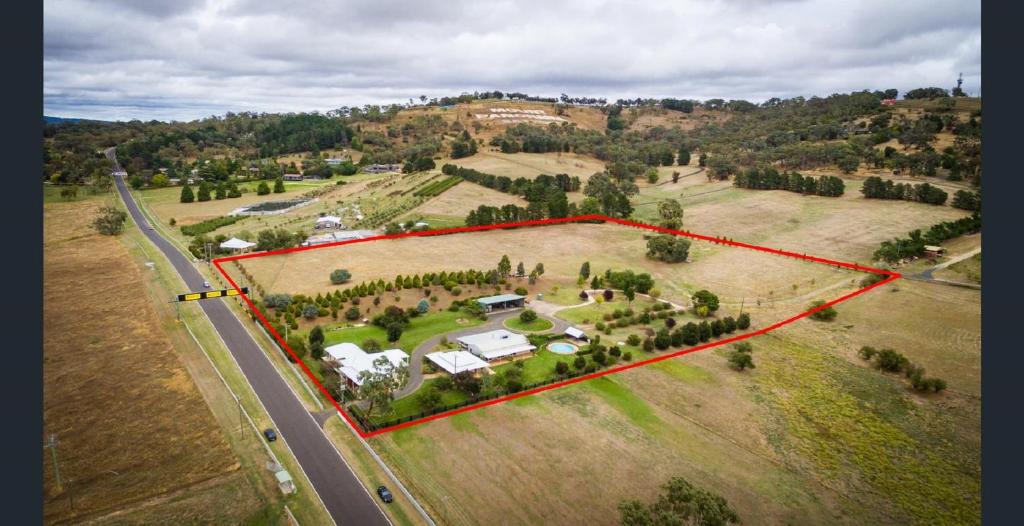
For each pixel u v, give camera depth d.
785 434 70.00
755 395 79.19
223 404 72.38
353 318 103.69
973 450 66.56
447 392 78.56
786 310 111.56
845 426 71.81
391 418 70.69
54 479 56.84
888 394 79.50
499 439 66.62
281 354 87.25
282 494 56.16
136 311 101.81
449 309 111.75
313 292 115.62
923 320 102.75
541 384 80.94
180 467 59.94
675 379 83.44
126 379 77.69
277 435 66.06
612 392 79.06
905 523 55.28
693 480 60.34
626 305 117.00
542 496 56.81
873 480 61.62
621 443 66.69
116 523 51.12
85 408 70.12
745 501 57.53
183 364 82.44
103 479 57.47
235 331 94.94
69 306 103.44
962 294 113.06
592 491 57.84
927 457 65.56
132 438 64.62
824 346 95.06
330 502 55.25
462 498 56.12
